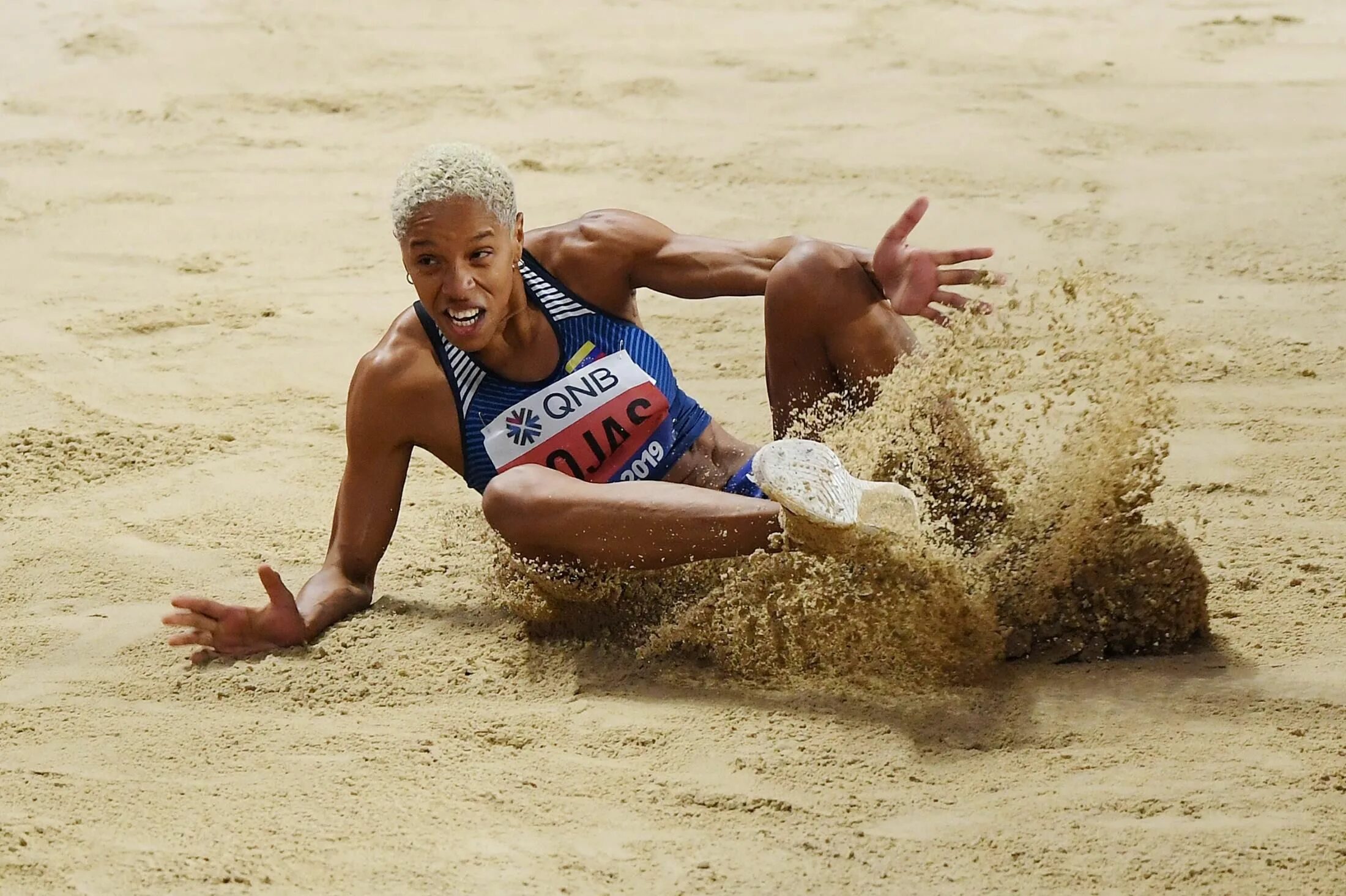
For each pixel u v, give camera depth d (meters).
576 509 12.36
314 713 12.59
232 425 19.44
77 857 10.33
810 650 12.90
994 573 13.02
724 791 10.97
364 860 10.23
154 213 27.88
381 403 13.62
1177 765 11.08
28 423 19.39
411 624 14.00
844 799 10.88
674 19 40.94
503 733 12.00
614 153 30.53
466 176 12.41
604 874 10.02
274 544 16.12
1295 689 12.11
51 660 13.73
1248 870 9.80
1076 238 25.28
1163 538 13.08
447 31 39.72
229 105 34.31
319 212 27.89
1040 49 37.78
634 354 13.64
